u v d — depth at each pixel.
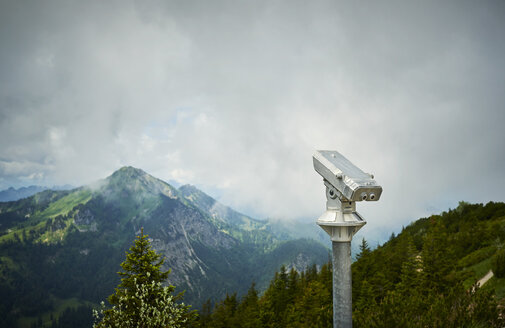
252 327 48.34
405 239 49.53
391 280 36.38
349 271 2.52
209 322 50.88
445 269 23.81
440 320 4.81
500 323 4.76
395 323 4.75
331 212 2.59
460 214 54.28
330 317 5.23
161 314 8.39
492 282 10.23
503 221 31.86
